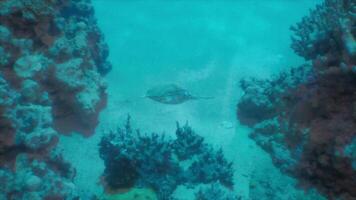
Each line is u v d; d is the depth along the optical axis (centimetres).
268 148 241
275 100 255
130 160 206
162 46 379
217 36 392
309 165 193
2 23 236
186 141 239
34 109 207
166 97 295
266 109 261
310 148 191
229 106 291
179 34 402
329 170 180
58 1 291
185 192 211
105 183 219
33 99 220
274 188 200
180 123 273
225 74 329
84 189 212
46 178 193
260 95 267
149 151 212
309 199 183
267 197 196
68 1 313
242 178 222
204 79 324
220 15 443
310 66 255
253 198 201
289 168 210
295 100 233
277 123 242
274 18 424
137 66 348
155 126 269
